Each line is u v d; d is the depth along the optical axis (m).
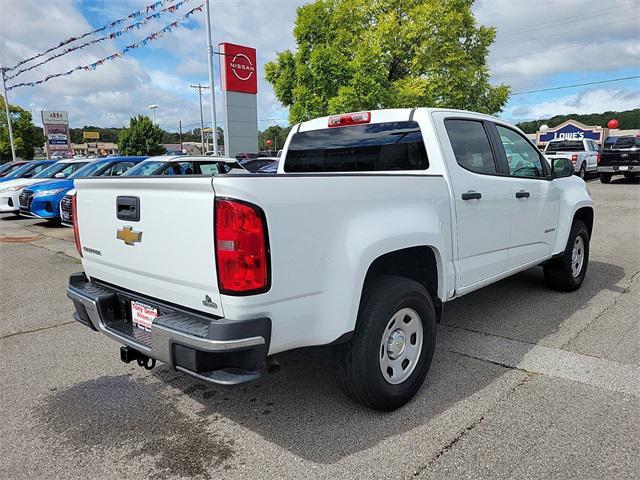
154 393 3.48
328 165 4.47
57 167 14.60
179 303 2.67
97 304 3.06
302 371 3.77
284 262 2.45
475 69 17.94
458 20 16.81
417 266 3.56
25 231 11.58
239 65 19.86
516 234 4.40
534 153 4.85
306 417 3.09
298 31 16.05
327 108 15.43
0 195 13.49
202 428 3.01
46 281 6.80
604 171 19.62
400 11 17.17
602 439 2.75
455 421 2.99
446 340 4.27
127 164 12.55
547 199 4.84
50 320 5.13
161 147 51.25
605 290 5.70
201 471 2.59
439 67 16.95
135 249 2.85
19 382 3.68
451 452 2.68
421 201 3.27
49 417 3.17
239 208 2.29
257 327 2.37
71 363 4.02
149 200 2.69
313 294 2.61
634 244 8.34
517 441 2.75
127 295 3.04
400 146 3.87
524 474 2.47
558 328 4.51
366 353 2.88
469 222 3.74
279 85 17.42
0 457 2.74
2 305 5.68
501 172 4.22
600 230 9.73
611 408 3.08
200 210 2.41
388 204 3.02
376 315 2.89
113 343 4.45
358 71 14.66
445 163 3.61
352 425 2.98
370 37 16.55
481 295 5.59
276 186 2.41
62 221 11.77
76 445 2.85
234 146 20.14
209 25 16.02
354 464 2.60
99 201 3.11
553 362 3.78
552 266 5.48
